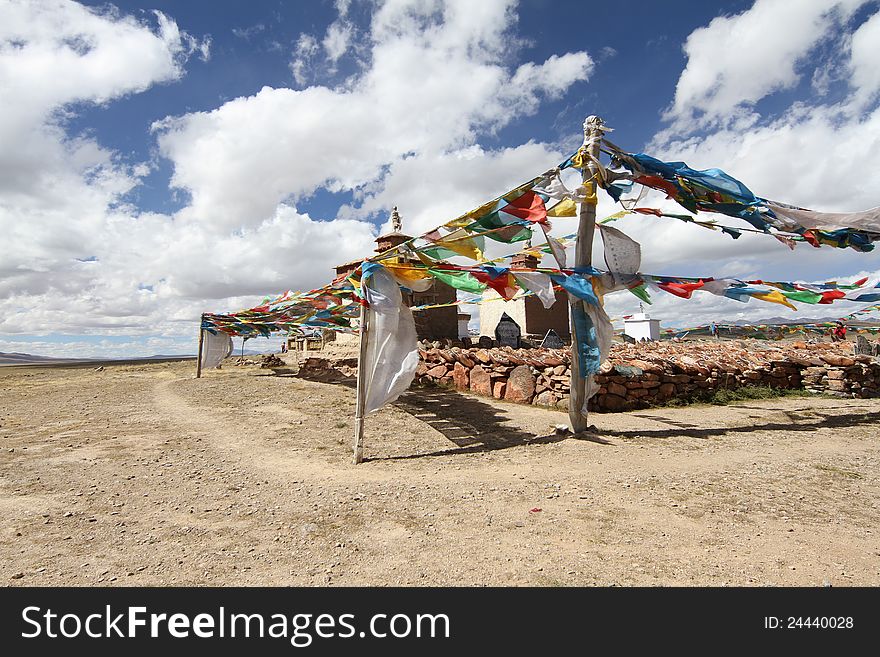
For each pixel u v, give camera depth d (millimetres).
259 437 8531
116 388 16859
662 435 8070
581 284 7852
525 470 6238
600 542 4004
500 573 3508
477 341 20516
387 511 4836
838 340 17922
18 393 15523
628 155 7898
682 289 8508
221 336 24375
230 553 3916
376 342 7562
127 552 3947
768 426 8812
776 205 7918
